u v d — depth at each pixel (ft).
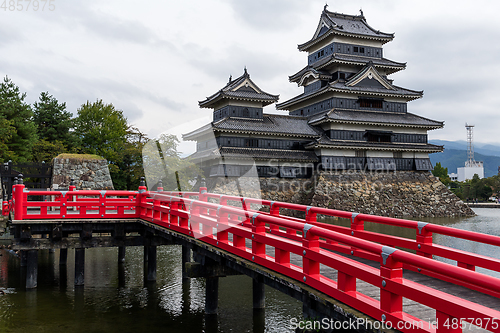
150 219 45.47
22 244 45.96
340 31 179.83
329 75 182.29
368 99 177.47
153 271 51.80
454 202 174.70
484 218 157.07
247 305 41.63
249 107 163.12
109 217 49.03
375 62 182.29
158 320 37.52
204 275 33.76
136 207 50.03
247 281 51.70
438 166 320.09
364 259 28.73
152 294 46.37
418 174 180.04
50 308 40.96
